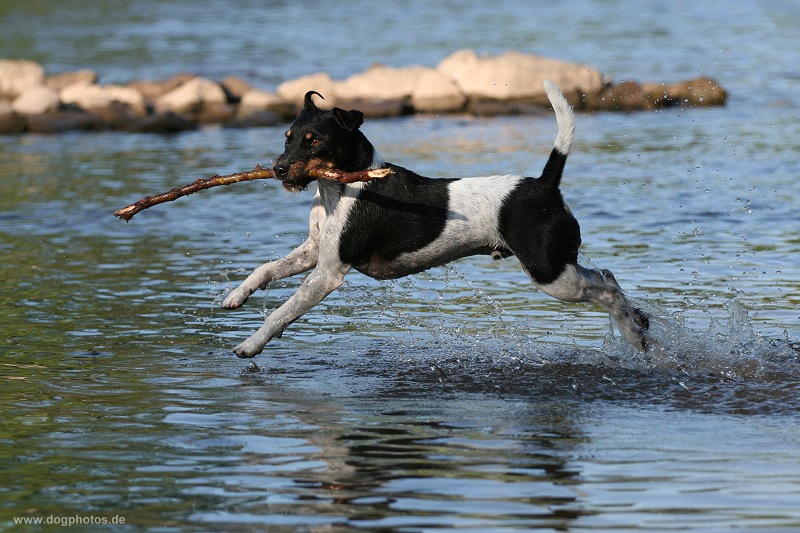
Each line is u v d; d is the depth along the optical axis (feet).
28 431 29.60
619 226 56.34
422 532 22.79
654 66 117.60
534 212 36.09
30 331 40.52
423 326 41.45
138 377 35.12
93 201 65.16
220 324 41.88
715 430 29.78
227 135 90.33
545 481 25.64
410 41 144.97
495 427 30.09
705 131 84.58
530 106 99.14
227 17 181.57
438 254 36.91
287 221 60.39
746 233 54.24
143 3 202.69
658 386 34.37
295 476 26.09
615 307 36.86
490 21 167.53
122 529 23.18
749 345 37.88
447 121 94.89
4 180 71.67
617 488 25.14
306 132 35.37
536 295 45.50
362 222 36.32
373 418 30.94
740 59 123.24
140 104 100.78
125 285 47.47
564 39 142.82
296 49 139.64
